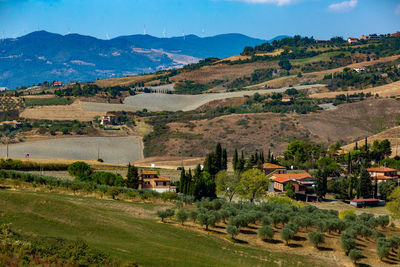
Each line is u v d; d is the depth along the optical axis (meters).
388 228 95.44
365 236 81.12
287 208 95.38
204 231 75.25
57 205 67.31
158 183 133.38
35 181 108.56
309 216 90.19
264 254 67.06
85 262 47.69
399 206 110.50
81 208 69.81
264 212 88.38
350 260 68.50
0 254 45.16
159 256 56.50
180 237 69.19
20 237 50.88
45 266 44.59
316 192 139.12
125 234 64.06
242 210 90.00
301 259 66.81
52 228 59.47
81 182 112.75
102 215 70.75
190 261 57.31
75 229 61.25
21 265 43.69
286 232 72.88
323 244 74.56
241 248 68.69
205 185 125.50
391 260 70.69
